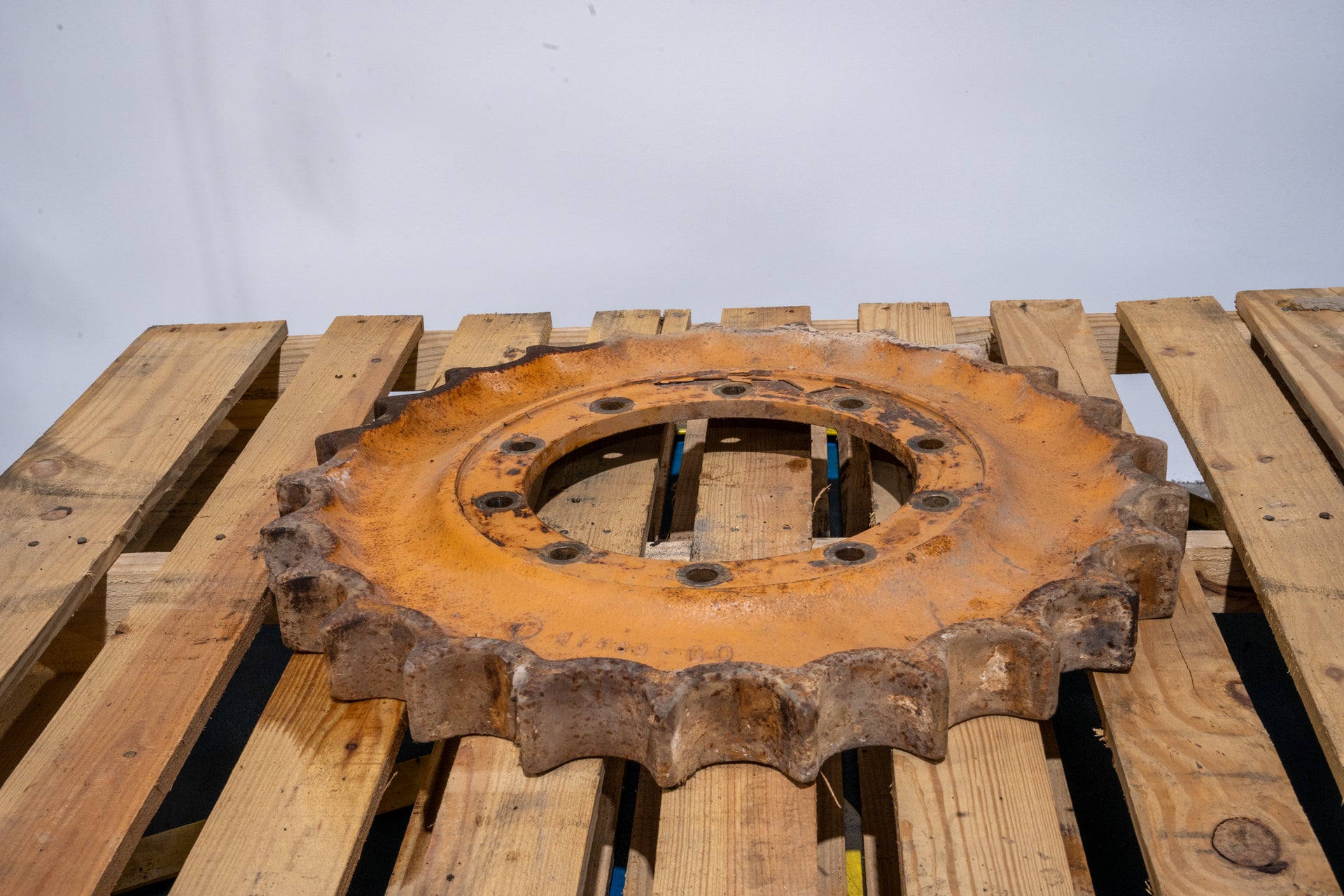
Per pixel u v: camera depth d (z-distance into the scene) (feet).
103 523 8.21
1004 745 6.13
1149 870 5.46
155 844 9.22
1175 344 10.40
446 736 6.04
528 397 9.42
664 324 12.03
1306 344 10.16
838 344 9.86
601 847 7.61
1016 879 5.43
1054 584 6.16
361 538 7.39
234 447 12.57
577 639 6.17
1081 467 7.83
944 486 7.47
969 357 9.30
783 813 5.57
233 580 7.66
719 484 9.39
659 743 5.48
